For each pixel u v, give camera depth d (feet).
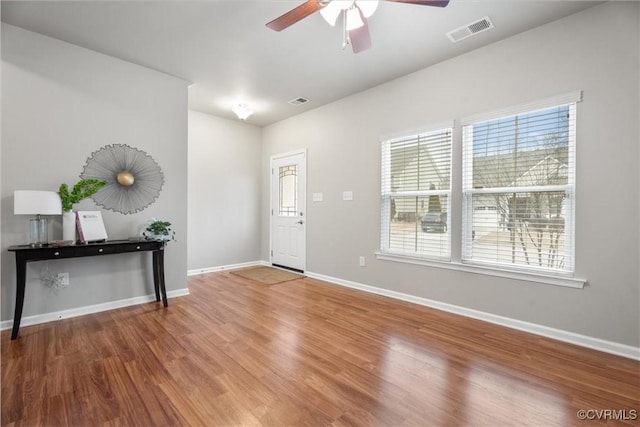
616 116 7.26
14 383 5.89
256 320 9.32
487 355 7.18
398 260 11.60
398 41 9.06
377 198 12.33
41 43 8.86
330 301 11.28
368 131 12.66
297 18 6.43
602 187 7.45
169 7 7.61
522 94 8.62
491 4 7.40
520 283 8.71
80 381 5.98
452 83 10.09
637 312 7.06
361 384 5.99
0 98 8.27
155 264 10.92
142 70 10.77
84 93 9.60
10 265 8.45
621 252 7.23
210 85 12.28
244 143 17.62
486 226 9.49
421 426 4.86
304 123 15.64
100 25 8.38
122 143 10.36
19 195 7.82
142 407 5.24
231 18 8.07
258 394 5.64
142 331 8.42
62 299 9.34
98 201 9.89
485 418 5.06
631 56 7.07
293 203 16.35
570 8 7.57
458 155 9.99
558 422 4.98
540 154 8.46
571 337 7.86
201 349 7.38
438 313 10.03
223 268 16.76
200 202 15.87
